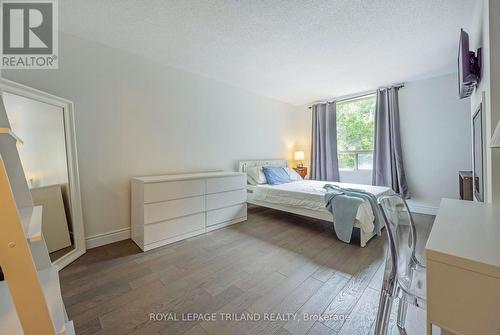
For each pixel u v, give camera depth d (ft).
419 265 4.02
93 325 4.17
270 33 7.17
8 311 2.45
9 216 1.74
